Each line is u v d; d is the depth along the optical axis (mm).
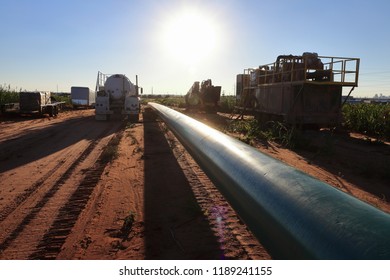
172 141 13500
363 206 1777
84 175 7973
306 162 9688
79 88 45094
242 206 2768
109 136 15141
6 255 4199
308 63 16469
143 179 7629
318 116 16453
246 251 4254
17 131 16922
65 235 4754
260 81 21078
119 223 5168
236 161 3156
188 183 7266
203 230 4883
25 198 6316
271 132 15156
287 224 1951
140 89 27875
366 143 13906
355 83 16172
